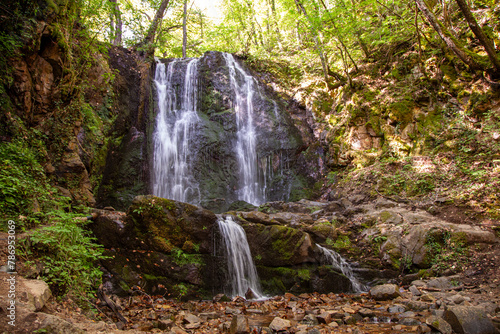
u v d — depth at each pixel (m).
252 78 16.25
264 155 14.09
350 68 14.02
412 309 5.35
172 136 13.23
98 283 5.32
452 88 10.23
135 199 7.18
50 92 7.39
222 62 15.66
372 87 12.56
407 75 11.74
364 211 9.71
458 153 9.63
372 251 8.38
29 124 7.11
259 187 13.79
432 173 9.70
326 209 10.23
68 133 8.26
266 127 14.58
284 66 16.86
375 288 6.53
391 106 11.42
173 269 6.98
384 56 12.85
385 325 4.59
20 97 6.62
